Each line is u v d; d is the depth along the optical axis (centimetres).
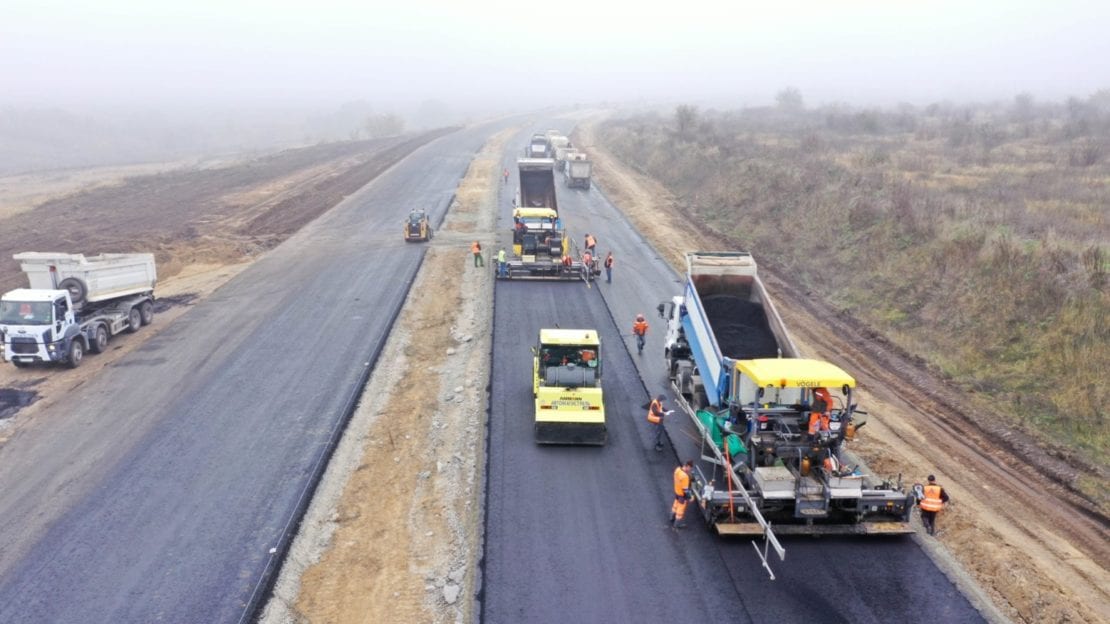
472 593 1362
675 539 1531
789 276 3500
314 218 5047
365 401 2228
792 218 4128
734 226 4509
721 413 1725
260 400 2223
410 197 5800
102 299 2744
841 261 3406
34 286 2670
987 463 1870
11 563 1488
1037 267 2547
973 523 1584
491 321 2883
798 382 1502
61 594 1396
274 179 6900
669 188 6050
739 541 1525
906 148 6103
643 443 1942
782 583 1392
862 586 1384
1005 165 5000
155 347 2684
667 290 3341
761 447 1535
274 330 2838
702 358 1930
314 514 1661
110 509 1669
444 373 2431
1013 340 2341
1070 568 1460
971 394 2217
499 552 1481
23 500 1714
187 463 1864
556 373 1992
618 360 2511
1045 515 1645
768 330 1995
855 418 2102
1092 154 4862
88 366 2538
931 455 1908
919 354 2505
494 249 4106
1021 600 1352
